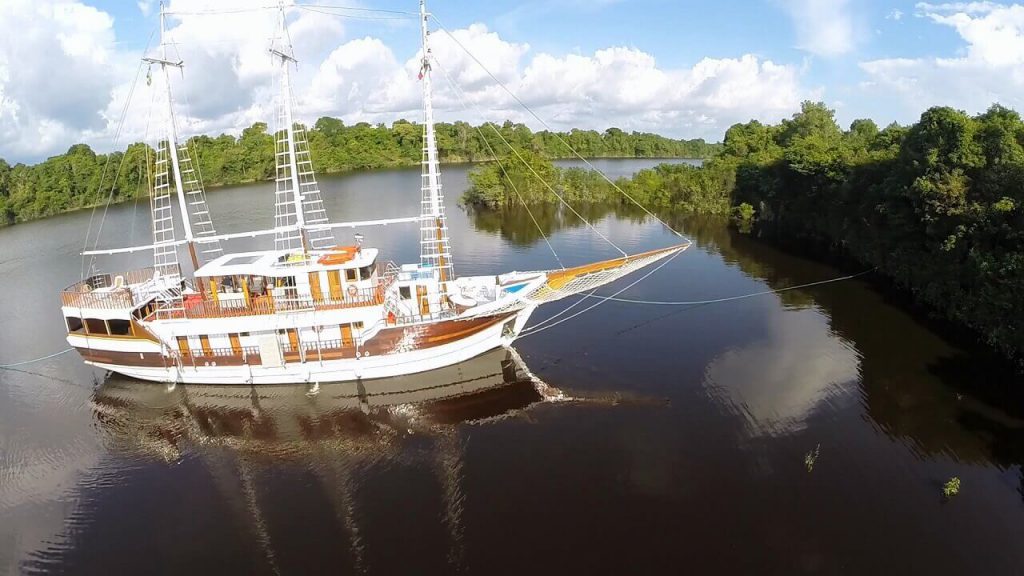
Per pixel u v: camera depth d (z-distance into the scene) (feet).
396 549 77.82
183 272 229.66
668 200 346.74
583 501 85.46
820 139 288.71
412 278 134.10
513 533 79.56
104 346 126.93
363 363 123.75
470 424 107.65
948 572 72.69
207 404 120.67
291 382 126.00
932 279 157.89
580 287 133.39
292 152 128.47
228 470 98.78
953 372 122.11
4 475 99.66
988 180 144.97
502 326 130.52
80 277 229.25
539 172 367.45
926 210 156.15
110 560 79.51
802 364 126.93
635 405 111.75
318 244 254.47
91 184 436.76
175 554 79.87
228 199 419.74
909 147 169.48
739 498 85.61
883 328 145.79
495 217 315.78
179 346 124.36
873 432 101.65
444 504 86.28
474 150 634.84
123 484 96.27
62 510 90.43
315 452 102.27
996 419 104.99
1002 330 127.44
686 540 77.56
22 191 405.80
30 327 171.94
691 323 151.94
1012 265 124.26
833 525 80.28
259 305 122.52
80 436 111.14
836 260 211.61
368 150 612.70
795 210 267.80
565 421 107.14
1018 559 74.54
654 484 88.89
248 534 82.69
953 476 90.58
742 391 115.85
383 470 95.81
